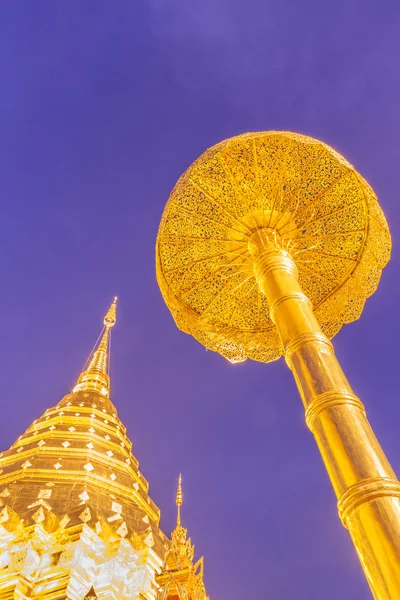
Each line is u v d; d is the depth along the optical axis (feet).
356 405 24.98
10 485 68.64
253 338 47.65
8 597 50.21
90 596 49.37
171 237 45.06
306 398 26.07
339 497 21.84
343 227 43.78
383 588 18.35
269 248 37.55
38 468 74.33
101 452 83.66
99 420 95.14
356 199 43.52
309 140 40.29
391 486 20.95
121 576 55.06
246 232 41.16
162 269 46.39
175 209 43.91
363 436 23.17
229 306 47.29
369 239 43.52
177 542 61.77
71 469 75.10
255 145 42.93
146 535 59.06
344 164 41.06
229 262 44.57
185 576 55.57
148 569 57.16
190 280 46.52
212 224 43.45
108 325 139.13
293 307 31.37
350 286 45.03
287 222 41.88
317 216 42.93
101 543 55.42
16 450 82.84
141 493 80.59
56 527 55.72
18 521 54.85
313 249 43.68
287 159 43.16
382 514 19.97
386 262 43.37
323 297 46.29
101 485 74.90
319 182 43.39
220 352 47.80
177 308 46.73
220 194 42.91
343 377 26.68
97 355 129.39
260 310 47.39
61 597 50.47
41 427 92.68
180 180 42.93
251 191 42.34
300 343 28.53
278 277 34.60
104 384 119.85
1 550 52.85
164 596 50.78
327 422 24.18
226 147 41.29
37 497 64.28
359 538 20.15
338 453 22.79
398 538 19.08
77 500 64.59
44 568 52.85
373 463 21.90
